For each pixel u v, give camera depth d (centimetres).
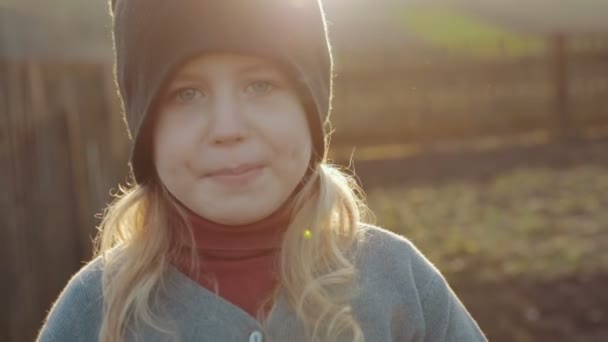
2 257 471
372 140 1434
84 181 548
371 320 176
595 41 1480
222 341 167
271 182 162
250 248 171
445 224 863
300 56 168
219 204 161
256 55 158
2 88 482
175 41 158
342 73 1413
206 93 162
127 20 167
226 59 159
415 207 972
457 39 1453
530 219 862
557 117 1478
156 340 169
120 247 183
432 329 187
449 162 1284
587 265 668
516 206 941
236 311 168
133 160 170
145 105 164
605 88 1489
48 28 562
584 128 1488
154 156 170
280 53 161
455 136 1456
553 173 1148
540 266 672
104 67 570
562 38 1466
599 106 1490
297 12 167
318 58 176
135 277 173
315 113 169
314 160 179
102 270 181
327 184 180
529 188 1050
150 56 161
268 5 161
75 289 180
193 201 164
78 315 177
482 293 614
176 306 171
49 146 517
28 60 503
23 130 495
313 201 179
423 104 1443
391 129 1435
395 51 1424
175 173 164
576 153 1297
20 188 488
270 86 164
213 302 169
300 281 171
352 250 183
